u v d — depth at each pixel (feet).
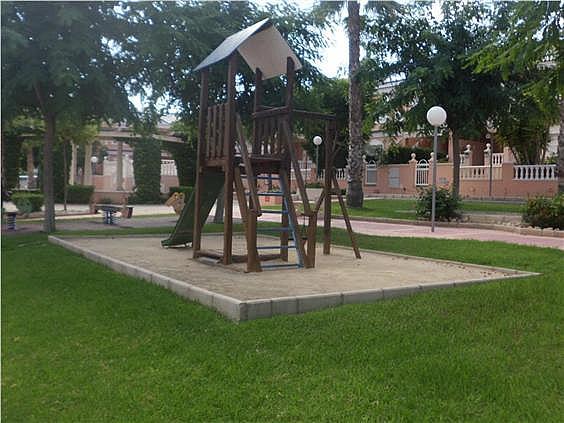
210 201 28.58
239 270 23.93
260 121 29.14
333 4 65.92
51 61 35.65
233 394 11.30
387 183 102.01
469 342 14.26
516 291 19.48
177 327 15.62
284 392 11.37
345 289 19.62
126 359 13.38
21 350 14.25
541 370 12.44
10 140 98.27
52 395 11.55
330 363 12.85
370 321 15.90
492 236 41.37
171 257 28.40
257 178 27.25
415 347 13.76
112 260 25.64
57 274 23.85
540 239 38.86
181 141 108.27
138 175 106.83
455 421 10.16
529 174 77.00
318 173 111.65
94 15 38.32
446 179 89.81
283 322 15.78
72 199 102.22
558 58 24.35
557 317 16.38
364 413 10.45
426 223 52.80
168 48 40.93
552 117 58.34
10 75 37.47
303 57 50.70
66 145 91.15
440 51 62.13
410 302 18.11
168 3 41.93
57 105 40.01
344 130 103.24
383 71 65.05
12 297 19.71
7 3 34.40
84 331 15.62
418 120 63.46
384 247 33.76
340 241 36.96
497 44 26.53
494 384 11.60
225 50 25.76
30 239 37.99
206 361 13.03
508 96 60.03
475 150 104.12
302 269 24.90
